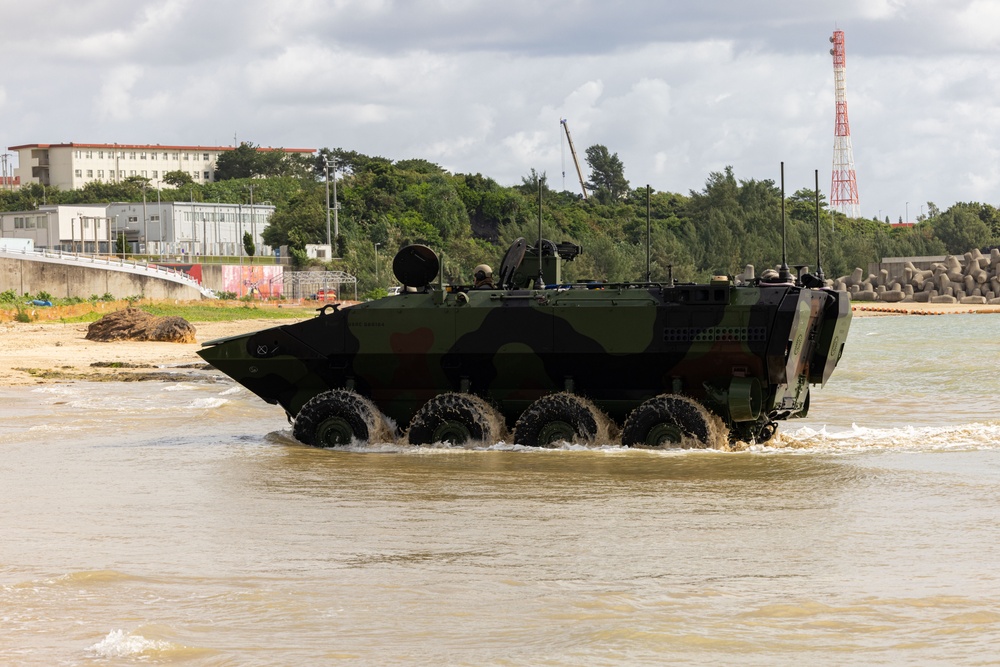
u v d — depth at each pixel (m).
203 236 177.88
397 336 24.36
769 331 22.45
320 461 22.36
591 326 23.28
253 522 16.27
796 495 18.11
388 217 167.88
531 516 16.61
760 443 24.77
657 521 16.14
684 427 22.88
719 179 191.00
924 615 11.05
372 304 24.66
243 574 13.09
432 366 24.41
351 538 15.12
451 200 173.62
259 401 36.22
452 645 10.35
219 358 25.38
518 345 23.67
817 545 14.41
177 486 19.58
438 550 14.36
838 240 178.75
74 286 118.44
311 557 13.99
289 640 10.56
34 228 163.62
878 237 192.50
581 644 10.29
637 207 196.88
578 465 21.25
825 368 25.14
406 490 18.94
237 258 151.75
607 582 12.64
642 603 11.71
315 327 24.89
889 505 17.12
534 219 154.12
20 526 16.03
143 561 13.77
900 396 37.59
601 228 175.25
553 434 23.45
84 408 33.97
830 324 24.59
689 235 168.12
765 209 184.25
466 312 23.98
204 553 14.22
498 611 11.48
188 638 10.63
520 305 23.73
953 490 18.36
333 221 166.62
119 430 28.44
